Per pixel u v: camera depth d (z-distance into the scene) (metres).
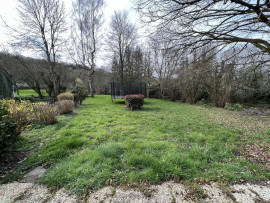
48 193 1.49
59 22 9.84
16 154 2.38
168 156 2.14
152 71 15.25
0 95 7.17
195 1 2.22
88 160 2.05
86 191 1.51
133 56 17.00
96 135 3.18
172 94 12.64
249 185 1.63
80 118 4.93
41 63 12.38
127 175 1.74
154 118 5.02
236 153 2.43
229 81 7.93
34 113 4.02
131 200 1.41
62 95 7.62
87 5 14.18
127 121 4.57
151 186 1.59
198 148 2.48
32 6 8.66
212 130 3.69
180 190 1.54
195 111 6.85
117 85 10.31
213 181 1.67
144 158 2.05
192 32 2.70
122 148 2.45
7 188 1.56
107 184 1.61
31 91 16.78
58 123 4.27
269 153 2.45
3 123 2.07
